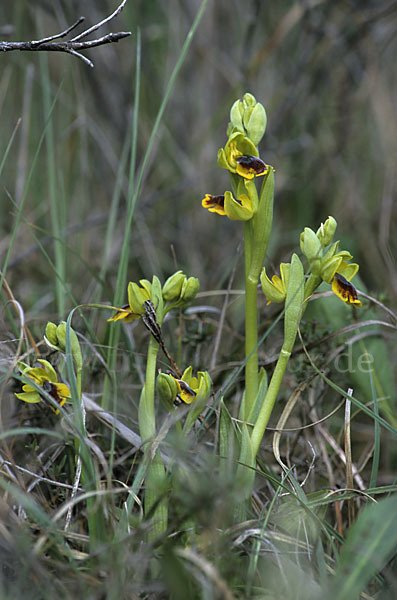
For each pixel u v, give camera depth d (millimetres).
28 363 627
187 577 544
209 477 544
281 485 572
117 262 871
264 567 568
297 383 659
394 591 558
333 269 566
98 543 556
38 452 621
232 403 673
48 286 802
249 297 579
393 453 667
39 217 892
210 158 1048
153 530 564
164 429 564
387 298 710
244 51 1019
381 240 825
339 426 681
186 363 681
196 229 1003
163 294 576
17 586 537
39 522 562
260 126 571
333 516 624
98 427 641
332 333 652
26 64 1008
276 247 911
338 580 545
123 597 540
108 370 635
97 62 1037
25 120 842
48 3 975
